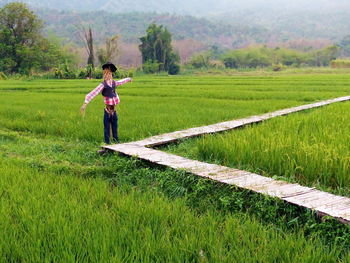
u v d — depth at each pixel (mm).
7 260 3176
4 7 73438
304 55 132625
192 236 3564
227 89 25875
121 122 10688
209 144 7238
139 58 152000
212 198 5090
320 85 29672
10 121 11453
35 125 10719
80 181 5523
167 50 96875
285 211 4395
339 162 5543
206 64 112625
